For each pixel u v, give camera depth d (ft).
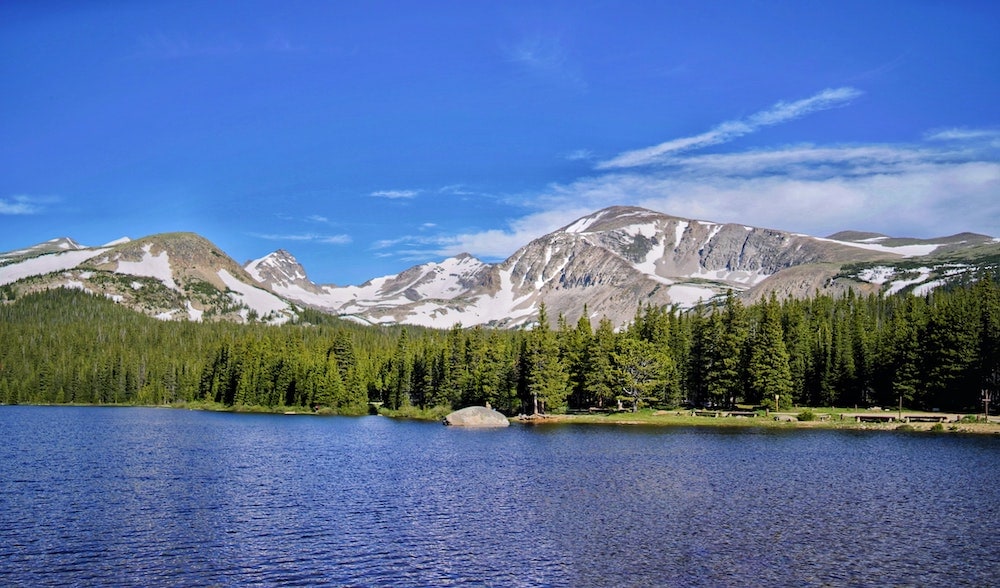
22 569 139.64
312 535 165.27
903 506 195.31
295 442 371.15
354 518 182.39
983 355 469.16
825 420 456.04
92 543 157.89
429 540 160.76
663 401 571.69
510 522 177.68
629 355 520.01
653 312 622.95
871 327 627.87
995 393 472.03
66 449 330.75
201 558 147.02
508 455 307.17
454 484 231.91
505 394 544.62
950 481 234.79
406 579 134.41
